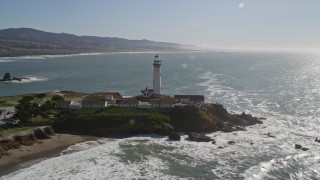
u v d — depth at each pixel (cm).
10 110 10725
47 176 6303
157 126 9412
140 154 7594
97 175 6369
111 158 7300
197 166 6894
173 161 7175
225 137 9000
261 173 6512
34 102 11131
